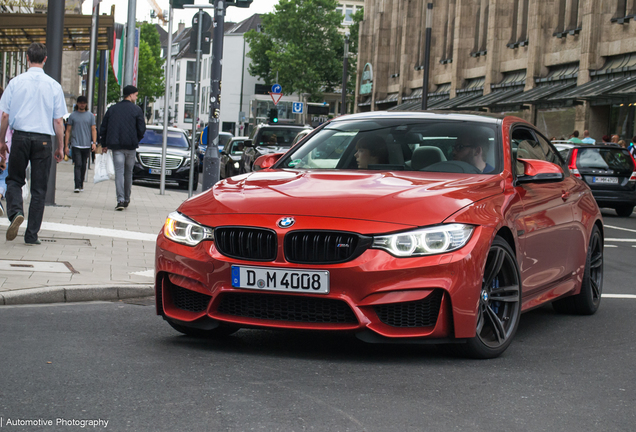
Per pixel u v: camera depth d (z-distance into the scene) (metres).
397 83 62.41
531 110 39.62
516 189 5.61
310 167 6.09
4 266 7.57
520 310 5.31
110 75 70.06
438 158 5.85
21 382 4.12
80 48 28.61
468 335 4.75
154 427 3.47
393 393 4.14
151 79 90.44
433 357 5.00
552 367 4.89
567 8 38.97
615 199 19.38
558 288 6.36
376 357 4.96
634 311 7.23
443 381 4.43
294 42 90.56
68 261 8.19
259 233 4.75
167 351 4.96
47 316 5.95
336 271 4.58
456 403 4.02
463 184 5.23
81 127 17.08
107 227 11.27
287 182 5.34
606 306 7.47
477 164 5.76
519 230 5.37
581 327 6.37
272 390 4.11
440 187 5.11
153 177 21.91
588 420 3.84
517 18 44.38
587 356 5.27
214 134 14.52
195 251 4.91
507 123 6.32
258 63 95.25
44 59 8.88
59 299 6.68
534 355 5.23
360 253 4.59
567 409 4.01
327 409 3.81
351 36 93.12
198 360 4.72
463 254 4.64
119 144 13.59
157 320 6.06
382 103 64.88
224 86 98.69
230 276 4.77
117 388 4.06
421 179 5.34
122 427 3.46
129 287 7.09
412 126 6.27
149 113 91.50
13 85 8.76
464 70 50.25
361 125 6.45
